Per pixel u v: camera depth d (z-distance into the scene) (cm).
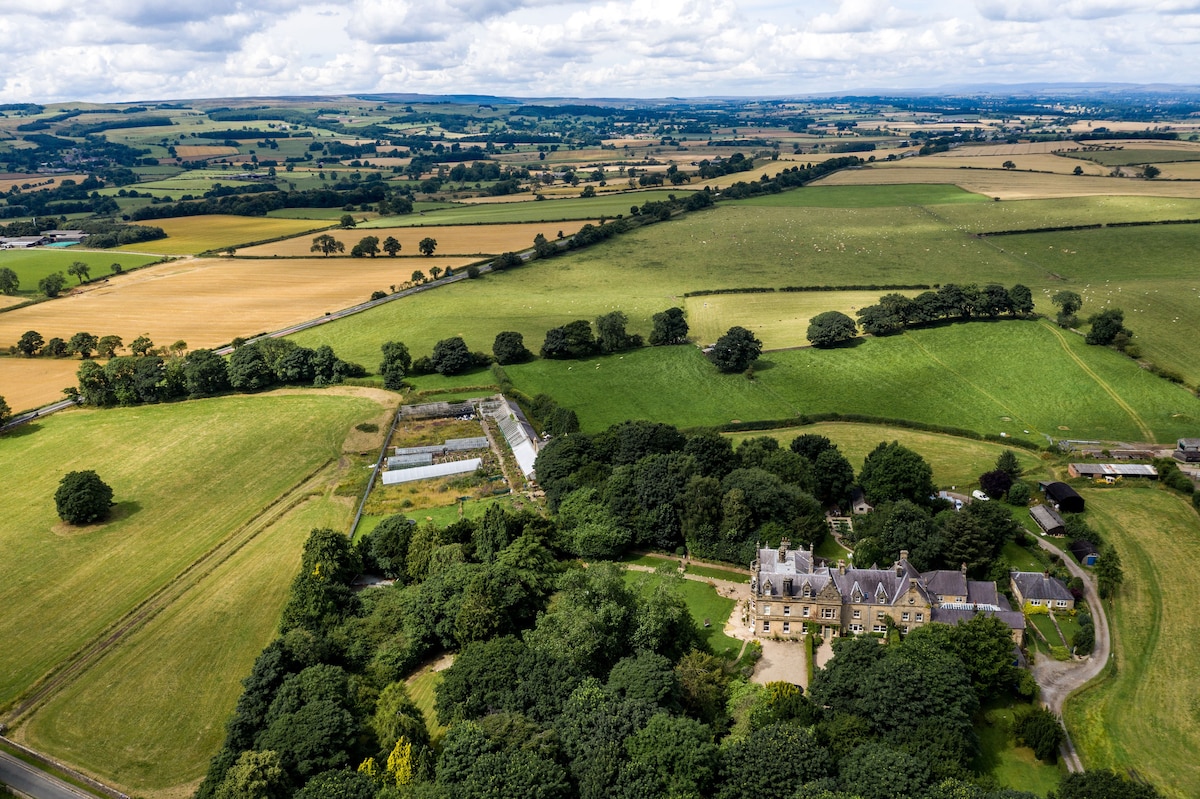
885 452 18462
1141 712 12262
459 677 12150
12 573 16700
